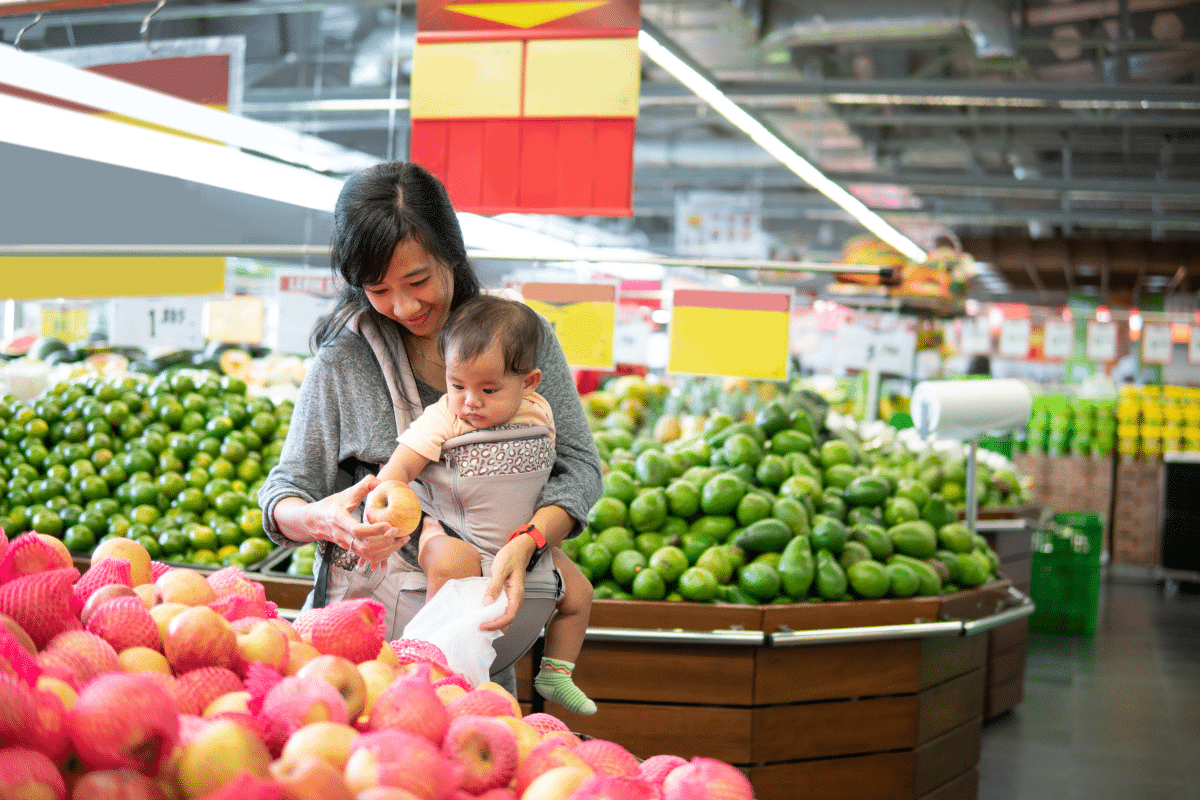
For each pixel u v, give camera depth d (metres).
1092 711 5.34
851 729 3.22
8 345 6.40
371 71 7.86
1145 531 10.88
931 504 3.73
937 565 3.52
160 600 1.25
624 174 2.95
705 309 3.90
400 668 1.24
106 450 3.76
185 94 3.68
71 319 7.28
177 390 3.98
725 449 3.65
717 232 10.51
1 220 4.10
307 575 3.19
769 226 13.20
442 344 1.66
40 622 1.08
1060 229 14.26
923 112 9.15
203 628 1.08
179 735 0.84
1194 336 11.79
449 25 3.07
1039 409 11.52
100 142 3.59
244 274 9.16
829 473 3.73
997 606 3.74
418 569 1.71
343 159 7.25
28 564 1.25
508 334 1.63
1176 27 6.82
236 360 5.88
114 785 0.75
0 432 3.80
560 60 3.00
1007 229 14.12
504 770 0.97
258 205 5.89
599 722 3.09
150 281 3.87
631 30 2.96
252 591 1.38
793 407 4.20
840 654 3.19
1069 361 14.85
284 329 4.91
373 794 0.80
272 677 1.03
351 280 1.62
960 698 3.66
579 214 2.98
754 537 3.22
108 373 4.59
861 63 7.72
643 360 5.68
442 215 1.64
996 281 15.19
